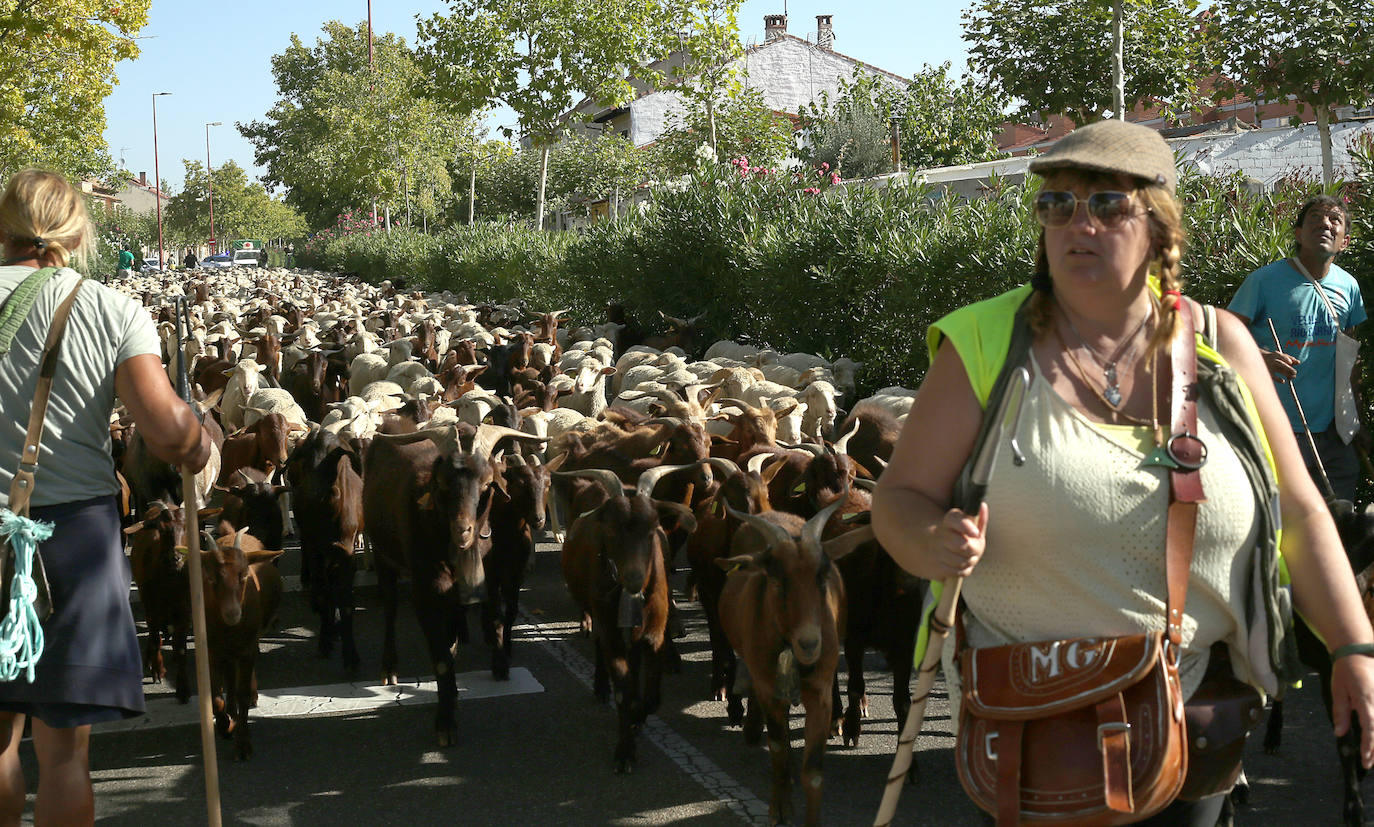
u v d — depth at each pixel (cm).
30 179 370
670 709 739
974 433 242
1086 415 237
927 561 232
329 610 862
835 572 577
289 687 789
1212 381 238
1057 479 233
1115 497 232
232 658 657
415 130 5591
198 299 3644
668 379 1440
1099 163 232
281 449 1119
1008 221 1285
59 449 343
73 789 349
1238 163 2041
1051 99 1627
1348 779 525
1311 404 679
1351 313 681
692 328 2050
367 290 4238
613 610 646
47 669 335
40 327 346
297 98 9119
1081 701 229
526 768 643
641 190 3978
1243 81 1514
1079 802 226
